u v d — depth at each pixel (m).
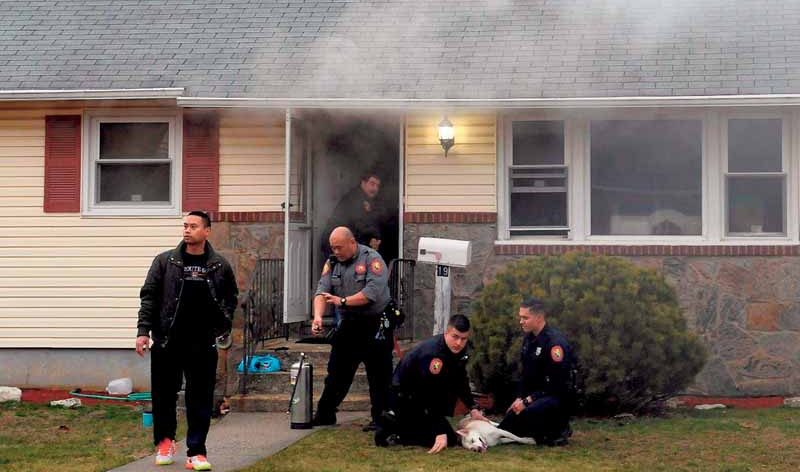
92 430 10.77
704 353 11.20
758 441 9.65
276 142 13.33
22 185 13.65
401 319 10.25
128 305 13.48
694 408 11.84
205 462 8.45
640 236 12.91
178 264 8.46
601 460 8.73
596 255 11.36
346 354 10.17
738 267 12.56
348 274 10.05
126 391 13.20
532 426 9.28
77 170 13.57
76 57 13.70
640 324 10.74
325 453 9.01
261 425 10.66
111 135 13.65
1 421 11.33
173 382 8.66
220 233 13.29
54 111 13.60
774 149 12.75
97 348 13.51
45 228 13.60
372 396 10.09
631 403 10.99
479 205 12.98
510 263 12.05
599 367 10.62
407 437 9.33
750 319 12.53
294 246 13.18
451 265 11.84
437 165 13.05
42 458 9.14
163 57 13.58
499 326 10.92
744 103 12.00
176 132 13.52
